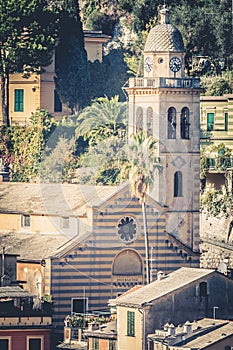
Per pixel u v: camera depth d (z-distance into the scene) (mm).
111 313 199500
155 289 195000
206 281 194750
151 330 192125
